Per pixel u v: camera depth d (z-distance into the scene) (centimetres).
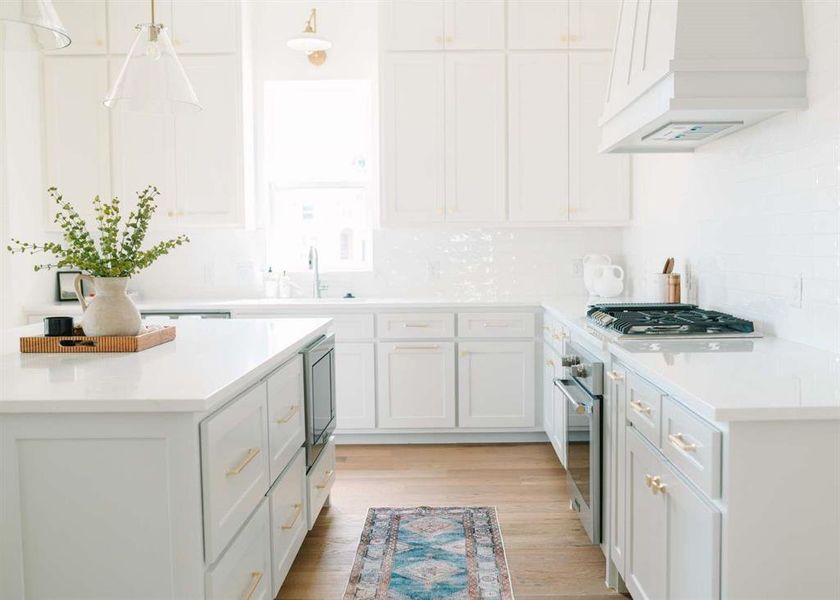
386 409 440
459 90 444
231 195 453
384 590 257
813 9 224
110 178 453
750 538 153
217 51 448
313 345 295
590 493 265
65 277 474
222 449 177
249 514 202
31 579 167
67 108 452
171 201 454
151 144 452
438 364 439
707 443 158
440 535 305
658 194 396
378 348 438
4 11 200
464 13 442
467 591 256
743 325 262
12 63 427
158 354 228
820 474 152
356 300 457
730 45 229
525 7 441
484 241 491
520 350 438
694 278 337
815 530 153
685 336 255
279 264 504
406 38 443
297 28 486
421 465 405
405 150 446
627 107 279
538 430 445
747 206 276
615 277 449
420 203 448
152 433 162
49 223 457
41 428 164
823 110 220
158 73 255
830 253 219
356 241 505
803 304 236
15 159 431
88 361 214
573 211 448
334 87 497
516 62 443
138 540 165
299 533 267
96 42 447
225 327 304
